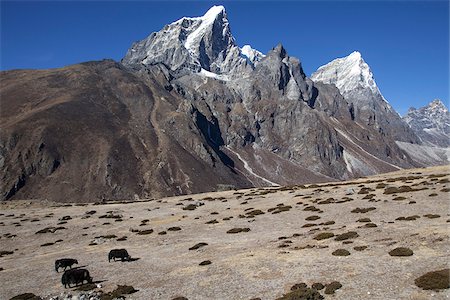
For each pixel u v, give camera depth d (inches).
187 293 1320.1
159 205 3998.5
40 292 1553.9
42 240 2763.3
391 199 2568.9
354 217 2217.0
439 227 1640.0
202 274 1503.4
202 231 2475.4
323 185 4168.3
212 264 1621.6
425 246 1414.9
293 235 1964.8
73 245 2516.0
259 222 2522.1
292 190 3961.6
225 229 2444.6
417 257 1316.4
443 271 1118.4
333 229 1971.0
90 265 1902.1
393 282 1151.0
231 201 3688.5
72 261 1851.6
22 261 2181.3
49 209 4333.2
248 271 1456.7
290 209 2827.3
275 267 1459.2
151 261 1838.1
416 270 1208.2
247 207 3235.7
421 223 1784.0
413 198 2482.8
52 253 2338.8
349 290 1147.3
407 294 1058.7
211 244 2041.1
